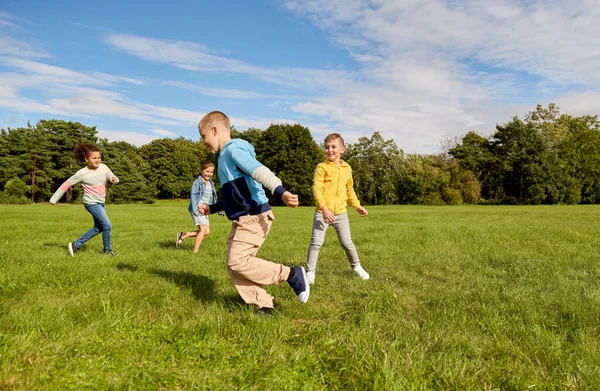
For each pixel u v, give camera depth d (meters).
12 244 7.36
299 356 2.52
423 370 2.37
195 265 5.56
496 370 2.44
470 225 11.87
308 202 49.41
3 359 2.29
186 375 2.26
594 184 50.88
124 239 8.67
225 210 3.31
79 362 2.35
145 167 70.06
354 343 2.67
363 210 5.24
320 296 4.03
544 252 6.98
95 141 57.16
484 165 54.62
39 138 52.47
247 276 3.28
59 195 6.00
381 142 49.81
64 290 3.93
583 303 3.70
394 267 5.66
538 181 48.41
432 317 3.37
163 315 3.29
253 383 2.22
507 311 3.54
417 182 48.06
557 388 2.28
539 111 67.19
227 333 2.92
